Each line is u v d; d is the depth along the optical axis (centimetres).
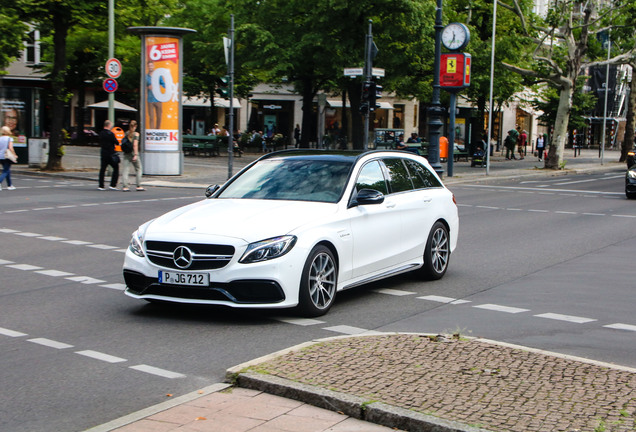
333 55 3581
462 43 3002
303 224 774
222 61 4053
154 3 3041
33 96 3028
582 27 3622
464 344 622
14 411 501
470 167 3956
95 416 493
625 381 526
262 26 3775
